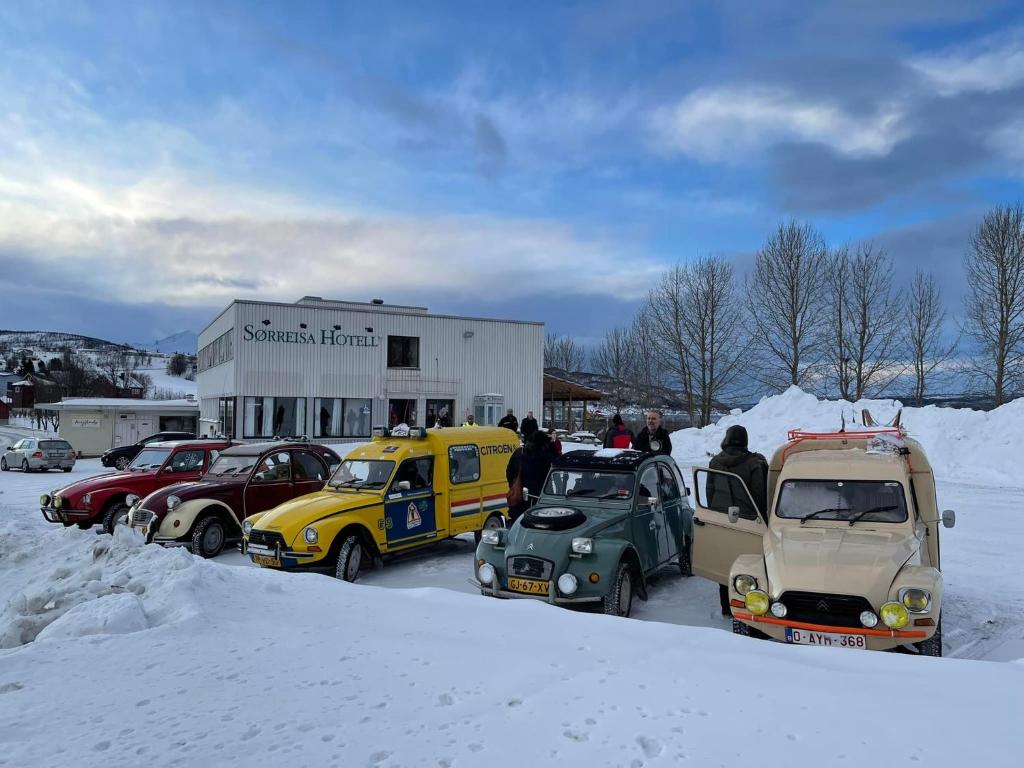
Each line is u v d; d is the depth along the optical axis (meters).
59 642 4.59
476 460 10.93
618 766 2.88
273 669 4.08
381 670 4.04
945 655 5.89
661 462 9.03
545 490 8.52
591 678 3.87
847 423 25.33
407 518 9.79
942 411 23.52
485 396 41.66
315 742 3.13
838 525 6.40
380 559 9.55
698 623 7.05
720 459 7.19
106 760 2.99
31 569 8.41
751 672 3.95
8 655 4.35
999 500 15.13
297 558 8.65
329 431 38.06
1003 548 10.20
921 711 3.37
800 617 5.53
